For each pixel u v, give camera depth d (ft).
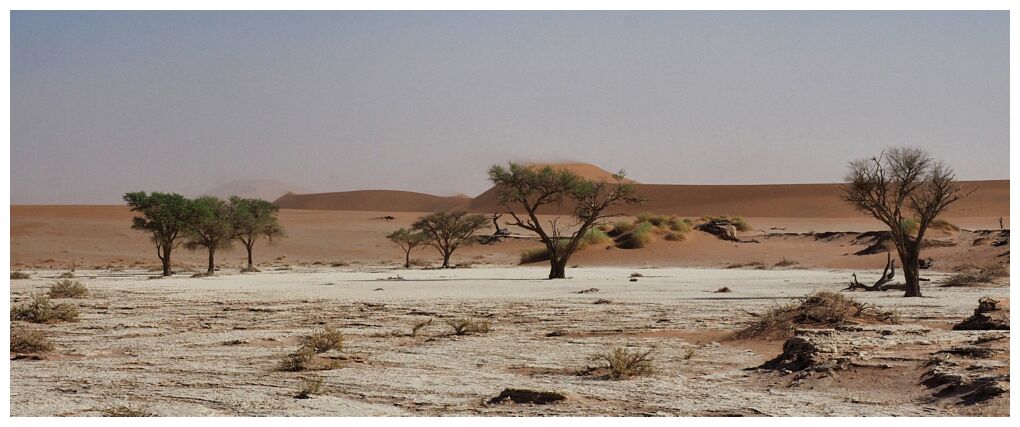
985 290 119.34
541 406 42.55
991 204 522.06
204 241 223.30
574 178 193.77
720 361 55.36
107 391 47.60
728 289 125.49
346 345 65.67
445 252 273.33
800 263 222.07
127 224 391.65
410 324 82.12
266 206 263.90
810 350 50.42
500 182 193.57
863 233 266.16
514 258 306.14
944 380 42.63
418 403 43.75
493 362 56.85
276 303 109.60
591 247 278.67
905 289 114.42
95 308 103.45
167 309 101.65
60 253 312.91
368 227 422.82
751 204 600.80
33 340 63.77
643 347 62.34
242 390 47.57
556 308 97.71
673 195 650.02
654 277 176.45
